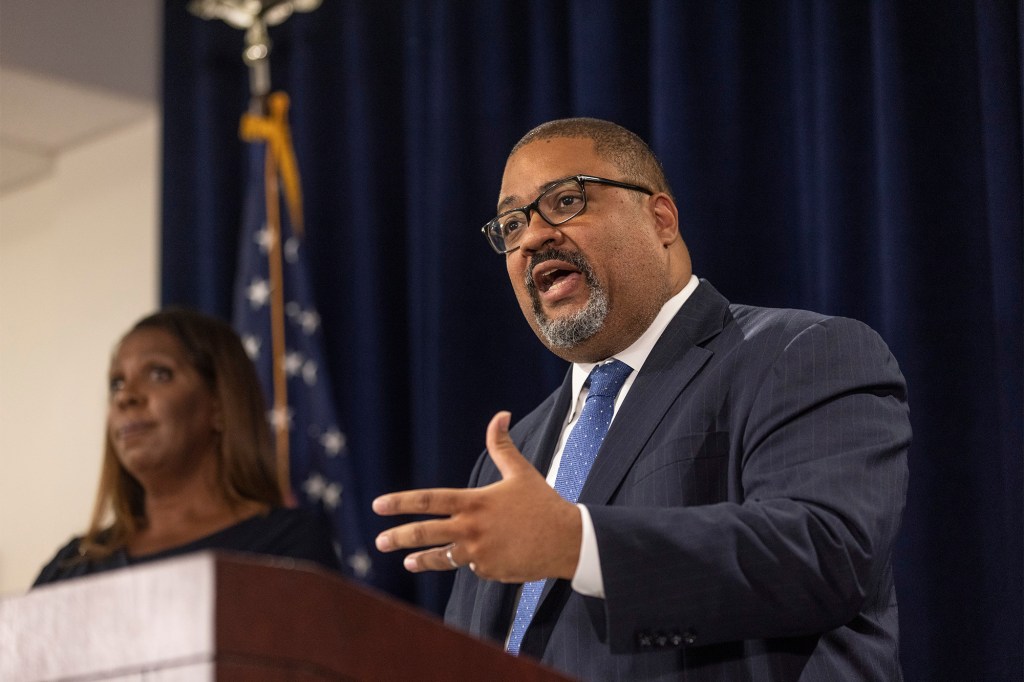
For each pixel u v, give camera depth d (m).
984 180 9.43
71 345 16.52
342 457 12.87
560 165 6.26
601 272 6.08
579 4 11.80
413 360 12.84
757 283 10.62
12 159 16.86
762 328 5.70
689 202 10.76
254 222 13.60
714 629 4.48
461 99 12.77
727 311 6.14
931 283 9.48
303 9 14.08
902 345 9.43
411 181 13.16
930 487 9.15
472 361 12.12
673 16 11.06
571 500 5.80
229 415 8.69
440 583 11.92
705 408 5.50
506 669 3.54
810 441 5.04
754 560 4.48
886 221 9.66
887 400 5.28
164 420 8.46
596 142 6.37
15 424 17.19
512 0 12.78
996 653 8.74
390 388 13.20
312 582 3.03
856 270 10.00
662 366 5.87
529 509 4.23
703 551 4.45
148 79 15.85
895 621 5.49
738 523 4.55
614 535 4.36
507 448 4.39
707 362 5.75
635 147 6.50
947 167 9.59
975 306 9.30
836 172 10.13
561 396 6.54
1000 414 8.97
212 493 8.58
